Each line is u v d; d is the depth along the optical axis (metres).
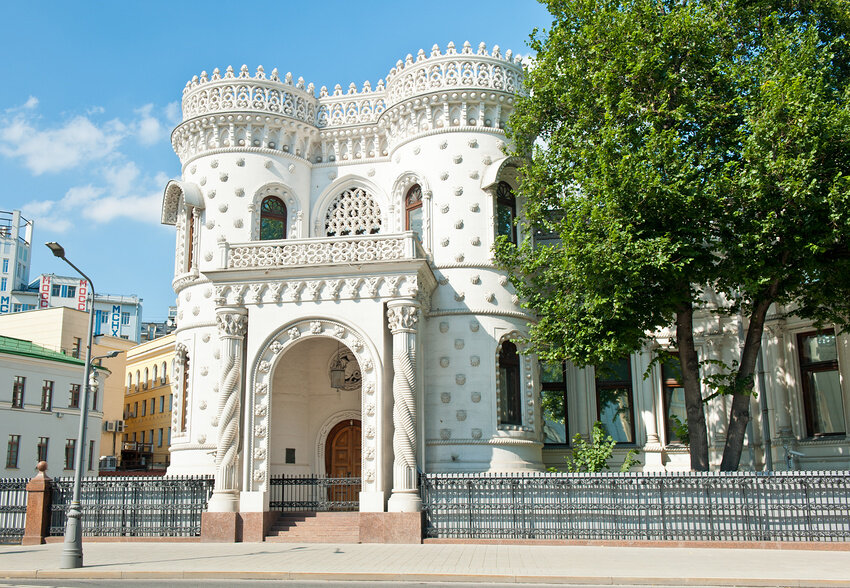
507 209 28.27
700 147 21.98
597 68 22.97
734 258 20.55
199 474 26.44
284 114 29.36
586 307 21.41
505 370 26.86
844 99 20.53
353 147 30.28
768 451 26.70
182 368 28.78
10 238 97.12
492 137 27.94
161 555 19.59
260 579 16.12
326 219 30.03
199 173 29.30
